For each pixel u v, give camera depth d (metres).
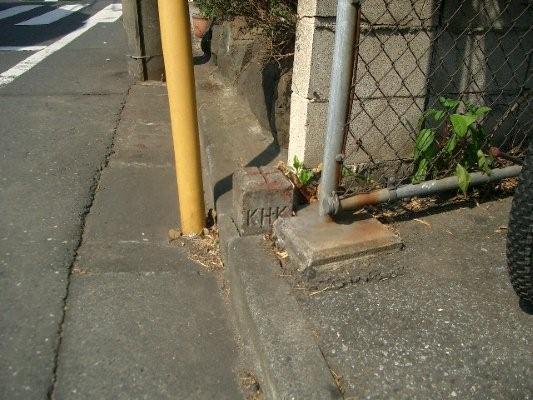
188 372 1.83
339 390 1.53
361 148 2.49
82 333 1.99
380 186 2.62
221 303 2.23
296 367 1.60
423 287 2.01
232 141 3.42
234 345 1.98
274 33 3.36
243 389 1.78
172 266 2.46
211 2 3.92
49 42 8.23
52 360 1.85
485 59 2.69
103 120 4.52
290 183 2.32
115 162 3.66
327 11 2.30
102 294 2.22
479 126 2.63
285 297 1.93
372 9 2.33
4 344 1.91
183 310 2.16
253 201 2.30
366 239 2.17
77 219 2.84
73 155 3.72
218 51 5.36
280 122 3.22
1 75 5.91
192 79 2.32
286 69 3.25
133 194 3.20
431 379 1.58
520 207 1.72
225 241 2.40
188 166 2.51
